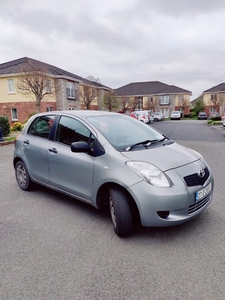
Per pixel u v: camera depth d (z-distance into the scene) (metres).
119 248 2.40
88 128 3.04
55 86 22.75
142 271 2.05
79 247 2.43
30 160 3.86
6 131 13.06
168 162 2.56
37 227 2.89
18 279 1.98
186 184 2.43
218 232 2.66
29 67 17.48
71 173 3.09
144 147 2.89
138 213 2.57
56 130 3.47
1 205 3.59
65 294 1.80
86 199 2.97
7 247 2.47
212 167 5.62
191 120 35.34
